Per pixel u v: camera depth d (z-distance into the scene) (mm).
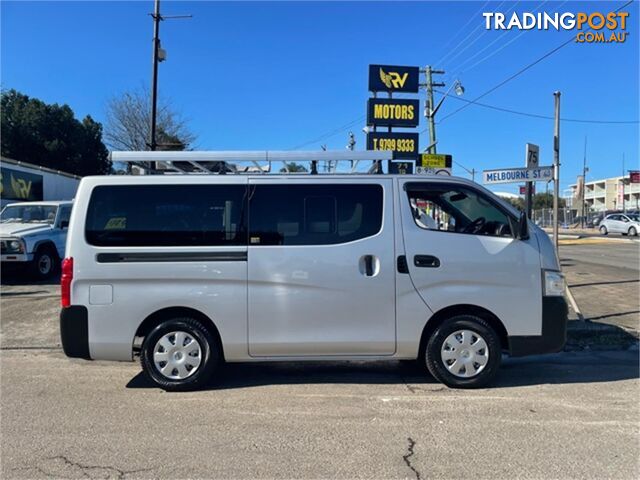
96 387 5641
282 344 5391
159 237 5371
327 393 5398
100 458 3898
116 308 5309
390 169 5992
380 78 19219
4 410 4926
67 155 38438
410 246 5434
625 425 4512
